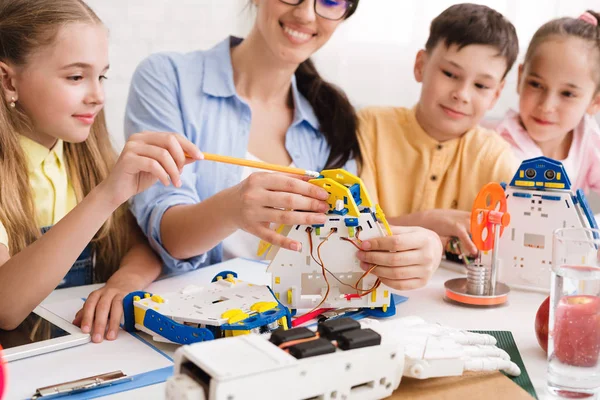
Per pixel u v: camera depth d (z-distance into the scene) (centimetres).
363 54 179
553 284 64
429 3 178
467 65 128
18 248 101
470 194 139
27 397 60
